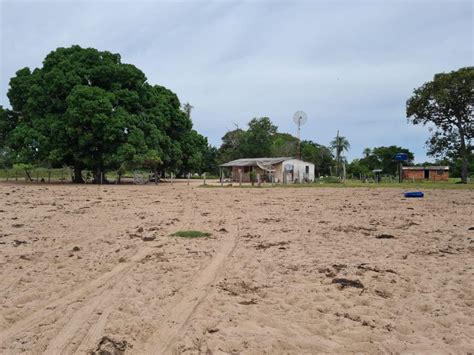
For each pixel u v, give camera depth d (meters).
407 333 4.35
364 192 28.33
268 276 6.50
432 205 18.27
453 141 46.09
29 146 39.56
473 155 58.81
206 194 26.31
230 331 4.32
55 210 15.29
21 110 43.75
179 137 52.78
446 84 43.16
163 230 10.97
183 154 53.22
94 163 41.00
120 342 4.01
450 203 19.28
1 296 5.45
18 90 42.53
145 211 15.59
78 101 37.75
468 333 4.32
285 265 7.17
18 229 10.77
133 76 43.47
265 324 4.55
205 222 12.64
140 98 45.09
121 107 41.38
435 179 62.28
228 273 6.64
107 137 38.38
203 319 4.64
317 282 6.16
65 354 3.79
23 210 15.08
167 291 5.65
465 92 42.06
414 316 4.81
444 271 6.78
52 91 40.09
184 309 4.98
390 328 4.45
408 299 5.41
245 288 5.87
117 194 25.11
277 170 53.25
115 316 4.72
